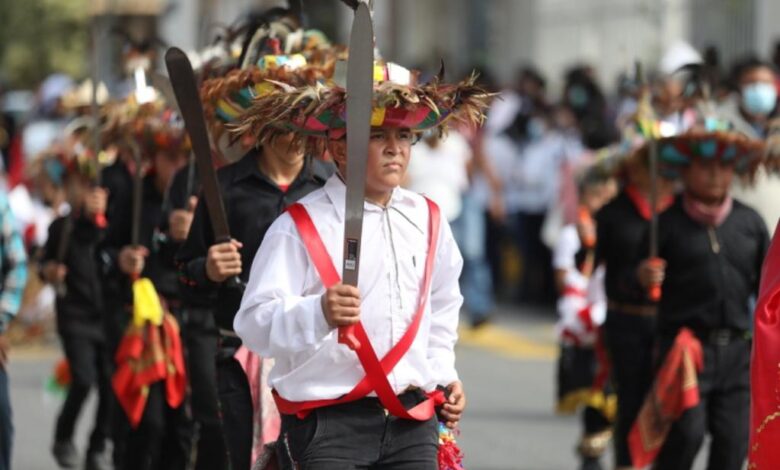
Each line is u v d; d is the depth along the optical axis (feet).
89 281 94.12
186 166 72.79
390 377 49.78
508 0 211.41
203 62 71.87
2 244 71.82
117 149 83.56
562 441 101.50
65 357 96.43
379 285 49.93
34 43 200.23
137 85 81.76
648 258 74.90
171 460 77.61
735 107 91.15
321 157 55.21
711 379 73.20
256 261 50.83
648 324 79.61
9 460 71.00
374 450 49.98
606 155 90.84
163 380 76.38
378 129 49.78
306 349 48.34
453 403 51.85
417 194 51.93
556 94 191.83
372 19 47.24
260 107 50.96
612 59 175.73
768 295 56.75
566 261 96.12
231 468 61.93
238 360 61.62
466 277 154.51
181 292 64.34
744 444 73.92
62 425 94.17
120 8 163.73
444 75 51.13
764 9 144.66
